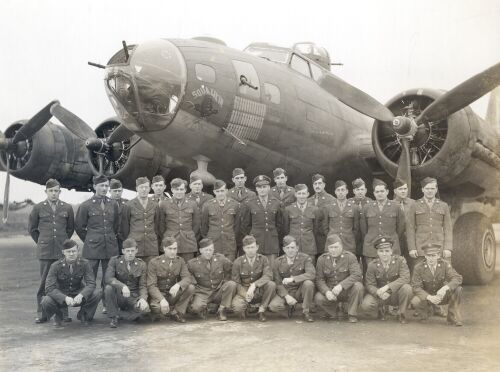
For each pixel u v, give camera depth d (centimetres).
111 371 459
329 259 683
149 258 735
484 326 632
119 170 1026
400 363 471
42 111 1069
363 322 661
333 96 948
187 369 460
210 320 684
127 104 740
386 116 865
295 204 760
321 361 479
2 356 511
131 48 757
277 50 940
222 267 698
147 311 650
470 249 938
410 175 825
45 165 1130
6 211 1123
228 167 839
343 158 973
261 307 675
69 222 753
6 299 888
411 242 732
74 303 639
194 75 743
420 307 662
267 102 816
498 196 983
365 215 744
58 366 477
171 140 765
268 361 481
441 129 867
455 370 450
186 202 748
